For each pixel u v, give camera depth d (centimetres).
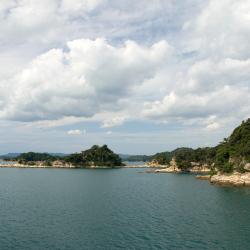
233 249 5431
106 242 5744
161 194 12556
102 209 8931
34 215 8000
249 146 17000
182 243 5716
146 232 6412
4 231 6419
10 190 13925
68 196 11806
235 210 8819
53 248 5406
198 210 8825
